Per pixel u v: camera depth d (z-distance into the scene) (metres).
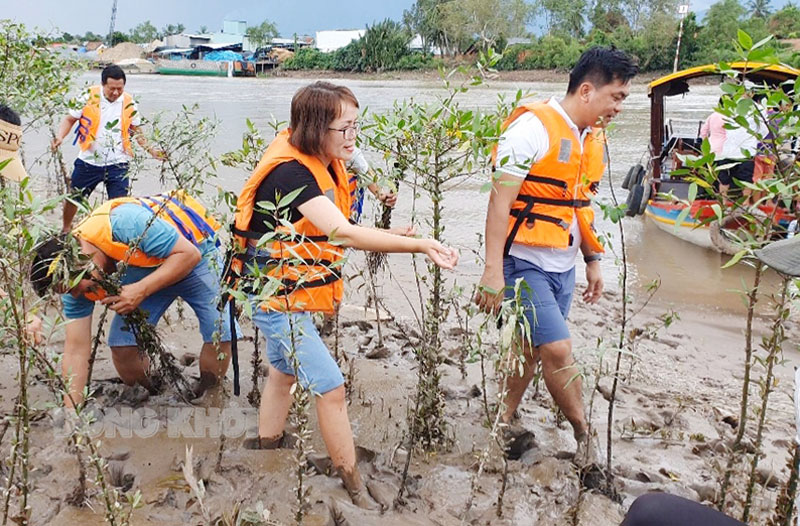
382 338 6.08
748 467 4.24
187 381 5.06
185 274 4.39
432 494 3.89
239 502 3.67
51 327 3.16
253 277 3.61
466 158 3.84
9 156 4.18
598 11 66.25
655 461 4.34
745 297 3.48
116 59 101.94
